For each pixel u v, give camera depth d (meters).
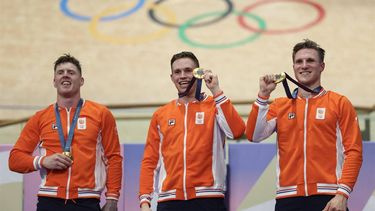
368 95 26.70
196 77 9.63
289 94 9.52
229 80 27.34
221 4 31.06
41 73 28.06
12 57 28.61
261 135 9.52
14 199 12.20
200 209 9.37
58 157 9.70
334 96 9.44
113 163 10.20
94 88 27.44
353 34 29.08
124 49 29.11
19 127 14.98
